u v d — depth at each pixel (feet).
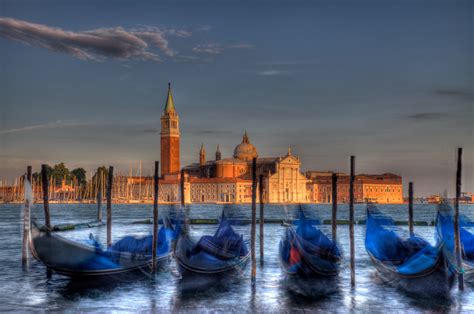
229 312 111.65
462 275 128.36
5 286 133.49
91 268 127.85
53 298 122.21
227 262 136.98
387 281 134.62
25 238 155.43
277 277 144.87
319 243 135.95
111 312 110.93
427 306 116.67
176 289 129.90
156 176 143.84
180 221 162.91
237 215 174.91
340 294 126.62
